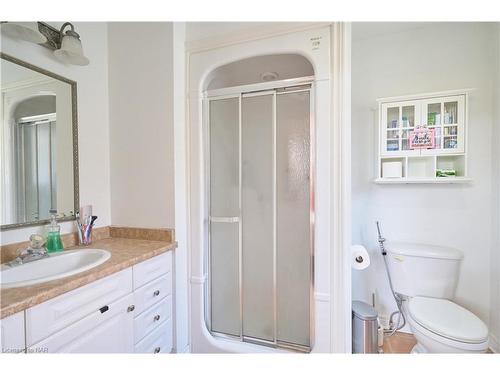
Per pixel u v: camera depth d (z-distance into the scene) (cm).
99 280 99
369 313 147
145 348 124
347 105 124
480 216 159
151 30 150
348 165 126
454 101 154
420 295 158
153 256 128
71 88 136
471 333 116
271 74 174
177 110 149
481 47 158
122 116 157
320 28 128
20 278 100
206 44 149
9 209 110
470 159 159
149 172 152
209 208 157
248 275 151
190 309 157
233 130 151
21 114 114
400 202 177
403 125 166
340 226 125
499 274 147
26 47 116
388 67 178
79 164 141
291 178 140
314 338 132
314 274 132
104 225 157
